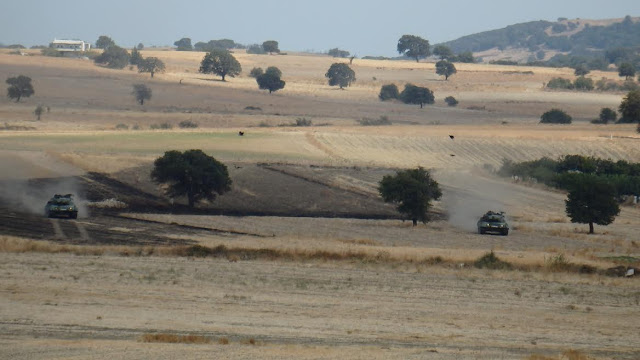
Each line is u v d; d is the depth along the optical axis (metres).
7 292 78.62
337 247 130.12
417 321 75.31
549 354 62.78
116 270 96.25
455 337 68.38
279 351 57.84
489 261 115.94
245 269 102.69
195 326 67.75
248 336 64.75
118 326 66.00
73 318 68.19
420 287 95.25
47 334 61.78
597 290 99.06
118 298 78.88
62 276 89.56
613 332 74.81
